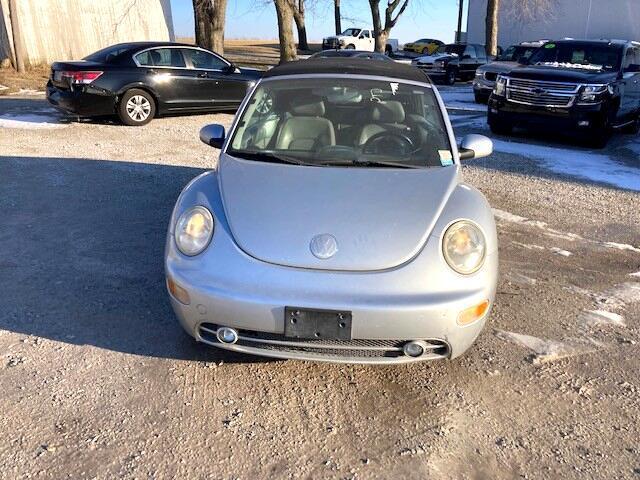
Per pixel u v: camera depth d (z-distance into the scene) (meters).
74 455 2.53
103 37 21.06
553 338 3.66
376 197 3.23
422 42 37.97
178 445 2.62
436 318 2.81
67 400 2.88
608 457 2.64
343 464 2.55
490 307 3.04
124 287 4.11
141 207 5.92
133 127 10.34
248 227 3.01
